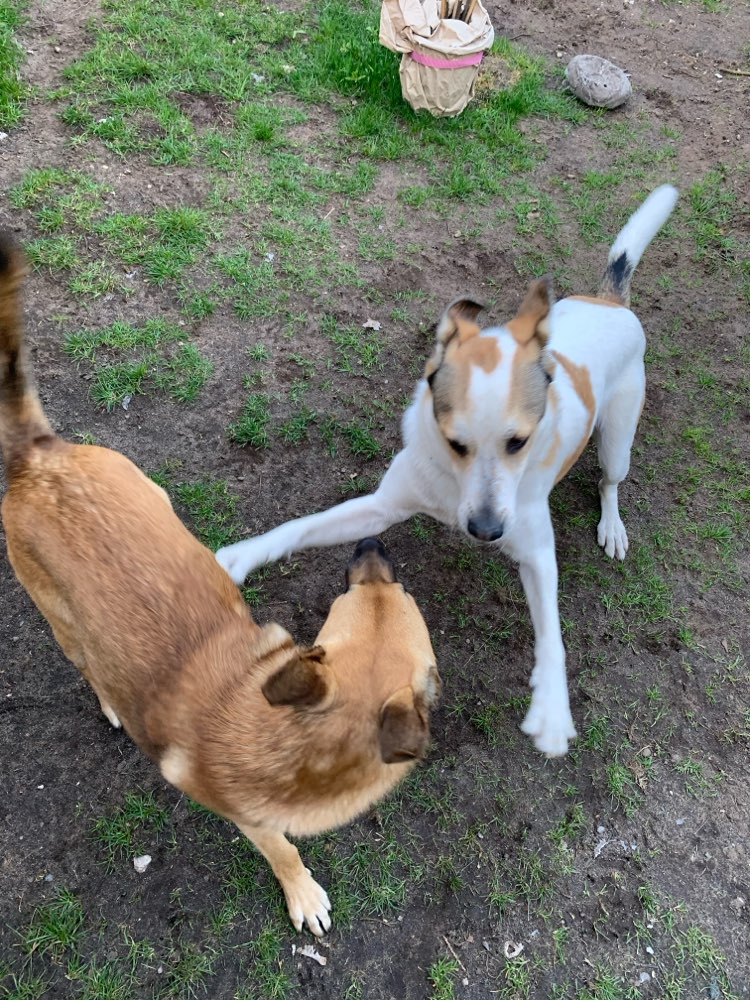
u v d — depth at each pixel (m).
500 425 0.87
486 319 1.52
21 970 0.84
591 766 1.05
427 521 1.25
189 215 1.50
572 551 1.26
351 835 0.96
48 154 1.54
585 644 1.16
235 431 1.27
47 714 0.99
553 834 0.99
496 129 1.91
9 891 0.88
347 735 0.69
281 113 1.76
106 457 0.83
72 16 1.82
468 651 1.14
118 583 0.75
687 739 1.09
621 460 1.21
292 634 1.11
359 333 1.44
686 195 1.87
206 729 0.72
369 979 0.87
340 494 1.25
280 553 1.04
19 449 0.82
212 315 1.40
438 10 1.79
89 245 1.43
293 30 1.95
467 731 1.06
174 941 0.87
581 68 2.06
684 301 1.63
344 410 1.34
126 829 0.93
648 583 1.24
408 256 1.59
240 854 0.93
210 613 0.77
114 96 1.66
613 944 0.92
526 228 1.70
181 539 0.79
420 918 0.92
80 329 1.33
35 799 0.94
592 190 1.83
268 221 1.56
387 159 1.76
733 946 0.94
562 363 1.03
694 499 1.34
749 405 1.47
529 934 0.92
